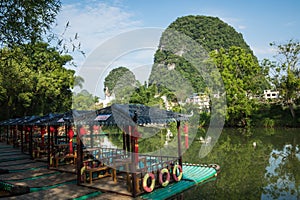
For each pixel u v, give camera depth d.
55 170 9.57
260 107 29.28
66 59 25.34
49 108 25.67
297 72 26.77
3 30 6.43
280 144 16.23
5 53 7.36
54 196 6.71
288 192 7.48
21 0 6.25
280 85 26.97
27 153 14.06
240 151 14.54
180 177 8.29
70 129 10.49
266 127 27.73
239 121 29.31
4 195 7.02
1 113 23.92
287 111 27.88
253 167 10.62
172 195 6.96
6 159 12.32
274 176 9.20
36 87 22.53
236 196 7.23
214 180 8.88
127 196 6.65
